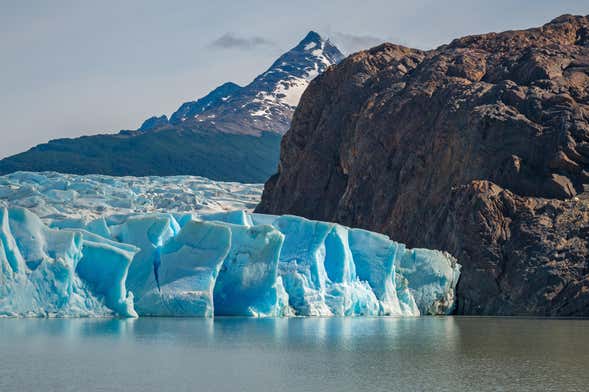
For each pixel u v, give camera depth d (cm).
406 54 19125
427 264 11556
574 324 9994
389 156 16338
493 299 12306
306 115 19312
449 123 15012
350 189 16612
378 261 10675
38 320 8638
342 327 8806
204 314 8844
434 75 16562
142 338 7338
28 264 8038
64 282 8112
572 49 15688
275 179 19775
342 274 10081
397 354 6700
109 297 8475
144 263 9031
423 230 14488
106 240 8675
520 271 12269
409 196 15088
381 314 10544
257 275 9269
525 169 13538
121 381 5334
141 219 9244
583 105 14075
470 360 6419
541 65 15062
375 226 15775
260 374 5659
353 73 18662
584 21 17475
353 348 6994
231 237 9312
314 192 18025
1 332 7600
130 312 8550
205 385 5247
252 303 9269
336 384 5347
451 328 9125
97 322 8512
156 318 9012
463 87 15625
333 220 16738
